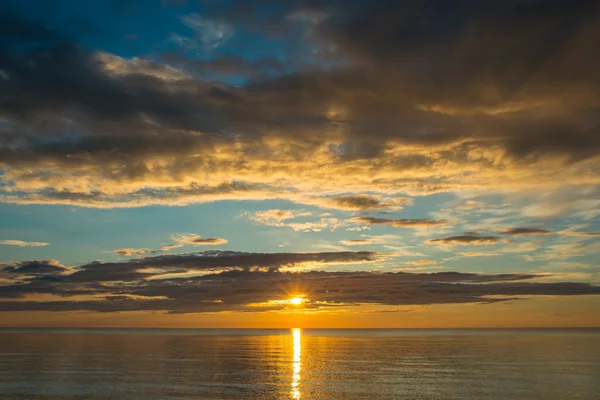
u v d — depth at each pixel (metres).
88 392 48.16
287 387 51.97
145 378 58.91
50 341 161.62
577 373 62.22
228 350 115.88
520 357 88.69
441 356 92.69
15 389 49.88
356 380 57.09
